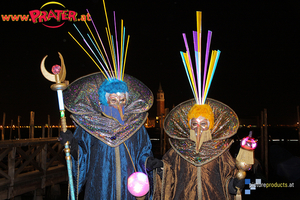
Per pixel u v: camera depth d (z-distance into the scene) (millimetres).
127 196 3523
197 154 3443
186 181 3486
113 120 3637
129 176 3467
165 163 3604
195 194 3428
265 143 10852
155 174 3699
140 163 3631
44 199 8312
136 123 3684
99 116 3656
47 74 3027
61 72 3020
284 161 8500
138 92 3916
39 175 7180
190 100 3723
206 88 3580
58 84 3008
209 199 3391
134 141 3725
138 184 3246
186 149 3516
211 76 3576
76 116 3625
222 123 3588
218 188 3430
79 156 3562
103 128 3564
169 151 3762
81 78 3758
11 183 6270
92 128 3555
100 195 3467
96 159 3572
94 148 3621
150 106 3852
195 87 3600
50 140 7672
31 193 8320
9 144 6242
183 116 3670
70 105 3633
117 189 3482
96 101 3783
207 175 3451
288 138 32656
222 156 3531
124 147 3625
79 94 3748
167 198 3566
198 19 3490
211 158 3404
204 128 3418
